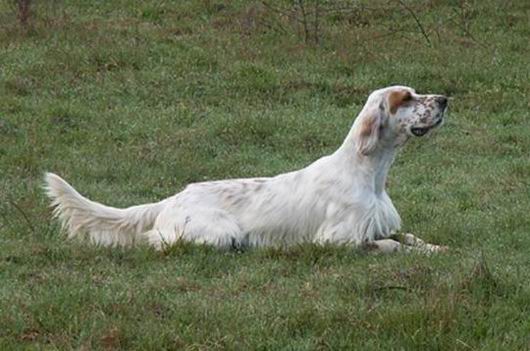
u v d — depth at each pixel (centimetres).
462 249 1198
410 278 1041
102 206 1230
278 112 1955
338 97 2066
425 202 1460
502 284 1022
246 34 2430
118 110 1953
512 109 2028
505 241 1232
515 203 1445
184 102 2020
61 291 1005
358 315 945
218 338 902
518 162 1683
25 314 950
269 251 1166
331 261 1134
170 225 1211
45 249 1169
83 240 1225
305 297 1009
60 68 2145
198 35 2414
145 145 1761
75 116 1911
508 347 898
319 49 2320
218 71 2166
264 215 1214
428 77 2175
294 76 2138
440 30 2495
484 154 1764
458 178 1598
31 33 2366
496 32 2505
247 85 2088
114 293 1009
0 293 1018
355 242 1184
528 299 994
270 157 1736
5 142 1745
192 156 1700
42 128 1834
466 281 1015
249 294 1024
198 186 1239
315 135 1827
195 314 950
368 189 1204
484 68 2217
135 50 2244
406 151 1762
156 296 1009
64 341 895
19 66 2145
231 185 1239
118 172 1599
